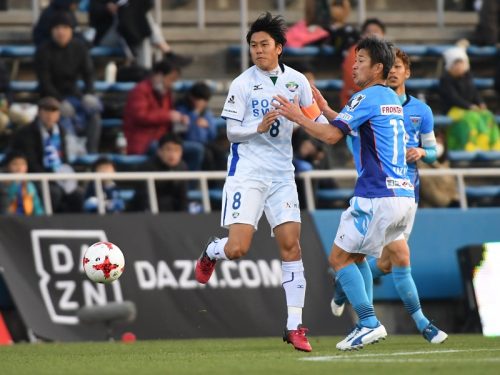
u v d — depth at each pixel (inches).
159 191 1764.3
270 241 1720.0
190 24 2417.6
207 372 925.8
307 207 1812.3
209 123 2012.8
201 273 1256.2
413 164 1358.3
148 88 1948.8
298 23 2289.6
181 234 1683.1
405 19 2519.7
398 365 970.7
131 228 1660.9
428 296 1803.6
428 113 1373.0
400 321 1791.3
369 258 1437.0
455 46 2349.9
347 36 2262.6
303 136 1911.9
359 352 1171.9
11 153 1739.7
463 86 2199.8
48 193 1690.5
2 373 951.6
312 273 1732.3
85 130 1957.4
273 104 1148.5
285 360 1055.0
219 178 1784.0
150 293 1640.0
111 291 1624.0
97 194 1711.4
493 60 2450.8
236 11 2450.8
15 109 1953.7
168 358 1119.6
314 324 1702.8
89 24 2220.7
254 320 1672.0
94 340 1596.9
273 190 1201.4
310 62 2282.2
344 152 2094.0
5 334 1608.0
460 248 1781.5
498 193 2049.7
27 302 1579.7
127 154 1950.1
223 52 2338.8
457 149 2176.4
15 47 2140.7
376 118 1138.7
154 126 1945.1
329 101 2244.1
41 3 2377.0
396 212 1133.7
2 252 1592.0
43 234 1615.4
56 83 2000.5
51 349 1358.3
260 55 1184.8
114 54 2190.0
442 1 2519.7
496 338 1515.7
